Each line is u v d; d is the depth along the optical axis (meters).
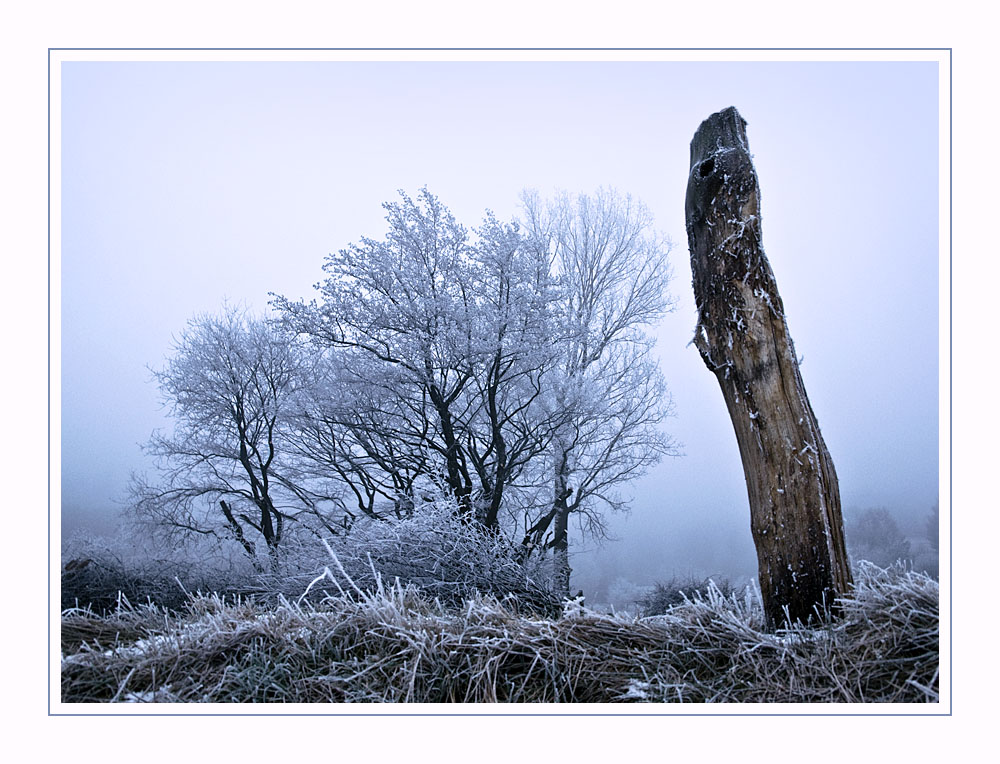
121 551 9.73
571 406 13.12
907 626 3.73
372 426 13.56
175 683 4.09
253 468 15.98
